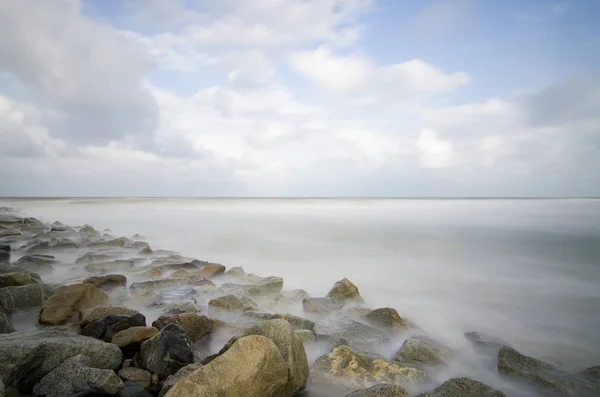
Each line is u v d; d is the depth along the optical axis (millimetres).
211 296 12633
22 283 11812
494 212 55375
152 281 13336
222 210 65438
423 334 10148
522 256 21516
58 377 6160
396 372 7188
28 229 29578
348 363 7320
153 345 7250
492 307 12984
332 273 17844
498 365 7871
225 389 5434
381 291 14859
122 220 43938
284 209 70250
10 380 6176
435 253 22766
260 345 6059
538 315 12203
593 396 6934
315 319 10891
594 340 10250
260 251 23578
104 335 8156
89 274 15289
